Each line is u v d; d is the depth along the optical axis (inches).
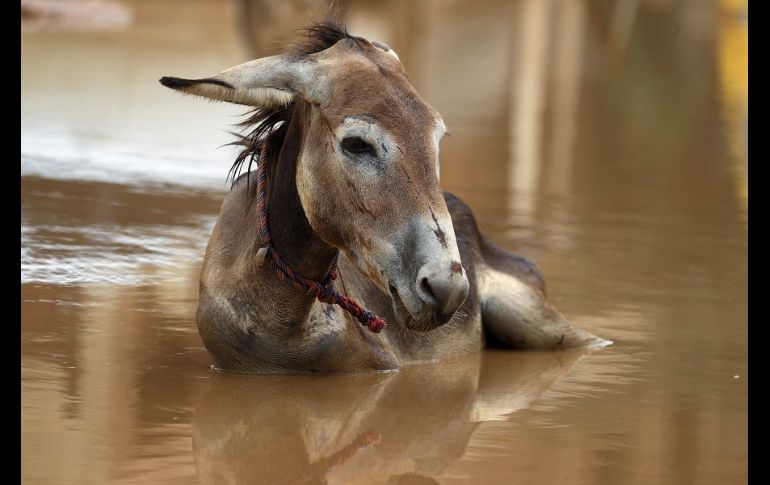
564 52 1437.0
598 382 388.5
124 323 428.5
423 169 311.7
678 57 1387.8
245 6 1320.1
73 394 344.2
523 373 403.9
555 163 840.3
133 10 1544.0
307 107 335.0
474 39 1470.2
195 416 329.7
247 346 371.6
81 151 771.4
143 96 994.7
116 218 603.8
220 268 377.4
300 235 346.6
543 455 305.4
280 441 311.4
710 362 414.3
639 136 965.2
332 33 347.3
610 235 627.8
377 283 315.9
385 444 312.5
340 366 383.9
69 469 281.3
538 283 464.4
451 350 430.9
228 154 799.7
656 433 328.2
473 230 462.9
